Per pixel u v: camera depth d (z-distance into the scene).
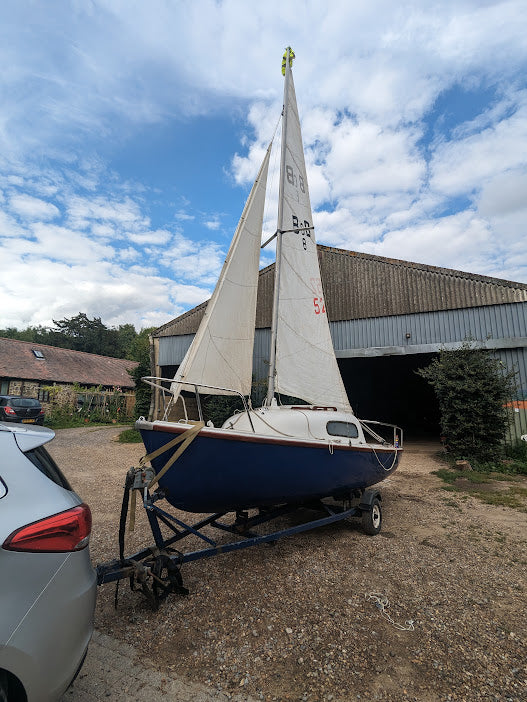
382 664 2.54
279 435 4.11
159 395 17.05
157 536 3.32
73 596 1.85
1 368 23.62
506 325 11.42
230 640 2.79
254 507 4.36
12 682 1.66
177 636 2.83
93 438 15.31
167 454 3.40
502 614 3.16
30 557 1.74
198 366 4.67
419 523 5.62
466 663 2.56
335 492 4.97
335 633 2.88
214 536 4.94
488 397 10.18
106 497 6.88
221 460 3.57
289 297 6.50
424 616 3.12
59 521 1.87
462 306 12.09
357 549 4.55
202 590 3.53
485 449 10.13
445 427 10.88
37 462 2.10
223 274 5.13
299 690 2.31
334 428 5.09
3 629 1.60
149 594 3.06
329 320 14.02
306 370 6.47
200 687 2.33
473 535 5.10
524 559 4.30
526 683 2.38
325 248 14.58
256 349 14.70
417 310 12.73
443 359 11.08
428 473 9.50
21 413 16.23
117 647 2.70
